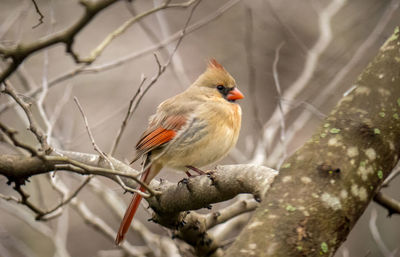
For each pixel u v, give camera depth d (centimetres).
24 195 679
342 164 432
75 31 446
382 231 1359
